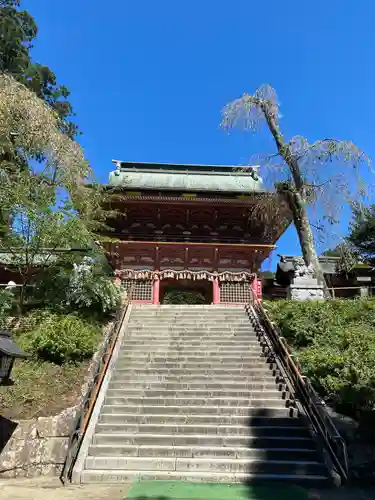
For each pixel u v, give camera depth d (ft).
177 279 77.30
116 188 78.48
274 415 31.04
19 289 51.67
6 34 76.23
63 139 49.73
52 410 31.01
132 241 77.66
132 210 82.94
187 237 82.84
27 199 43.45
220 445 27.76
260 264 83.15
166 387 35.17
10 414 30.07
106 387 34.53
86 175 52.21
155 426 29.37
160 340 44.47
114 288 51.80
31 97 48.85
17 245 45.01
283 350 38.55
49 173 48.42
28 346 38.11
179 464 25.46
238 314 52.95
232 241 82.99
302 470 24.98
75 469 24.88
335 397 30.45
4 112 45.70
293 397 32.86
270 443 27.71
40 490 22.74
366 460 25.81
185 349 42.39
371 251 81.97
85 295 47.06
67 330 39.93
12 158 50.31
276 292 90.02
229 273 77.25
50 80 90.79
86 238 47.44
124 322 48.98
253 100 66.90
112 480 24.43
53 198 45.65
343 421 29.40
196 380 36.40
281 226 78.07
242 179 94.27
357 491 22.76
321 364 33.27
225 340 44.52
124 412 31.60
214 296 75.87
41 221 43.68
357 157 57.93
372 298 50.08
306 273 59.47
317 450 26.66
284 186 65.26
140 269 78.59
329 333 41.47
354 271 82.23
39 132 47.16
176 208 82.79
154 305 56.08
